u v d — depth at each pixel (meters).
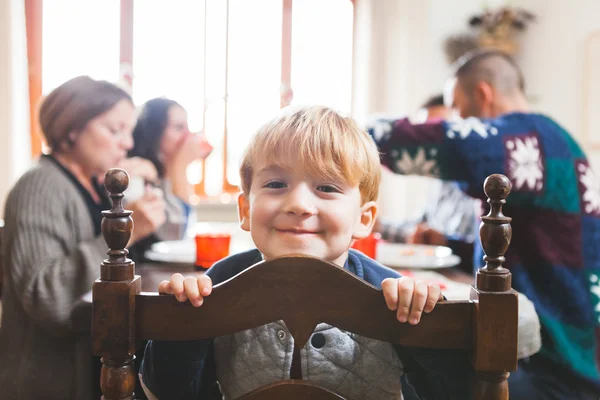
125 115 1.40
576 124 3.41
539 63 3.48
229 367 0.82
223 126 3.31
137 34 3.15
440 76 3.43
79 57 3.10
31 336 1.21
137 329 0.60
